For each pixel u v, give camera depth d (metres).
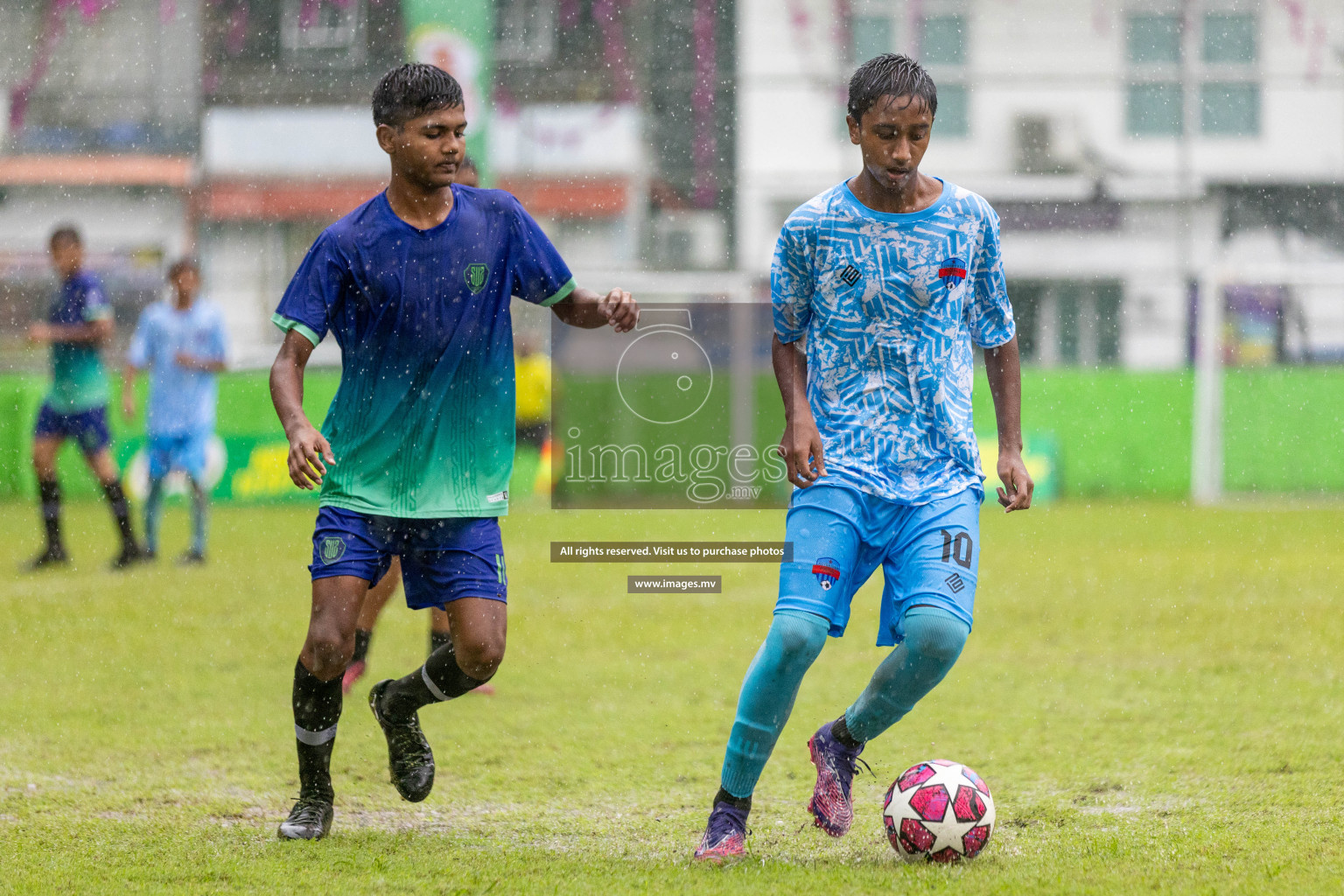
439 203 11.52
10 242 60.56
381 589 16.78
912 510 11.03
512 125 59.06
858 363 11.15
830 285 11.09
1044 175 57.94
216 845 11.35
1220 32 57.50
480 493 11.71
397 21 61.00
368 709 17.50
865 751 15.20
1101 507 47.78
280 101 61.38
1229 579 29.91
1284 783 13.41
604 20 58.75
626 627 24.36
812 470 10.97
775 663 10.65
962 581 10.71
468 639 11.56
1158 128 57.84
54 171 61.00
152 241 61.28
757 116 58.69
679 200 59.09
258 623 24.17
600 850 11.27
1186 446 51.53
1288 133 57.56
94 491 47.47
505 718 16.95
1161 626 24.05
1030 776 13.93
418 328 11.41
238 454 46.47
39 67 61.88
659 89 59.06
